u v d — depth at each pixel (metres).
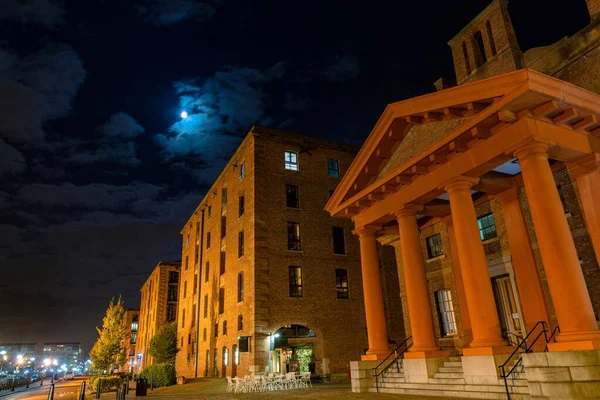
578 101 11.47
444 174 14.09
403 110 15.03
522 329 14.99
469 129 12.77
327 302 29.02
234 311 30.73
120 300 50.78
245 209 30.77
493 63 17.80
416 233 15.84
